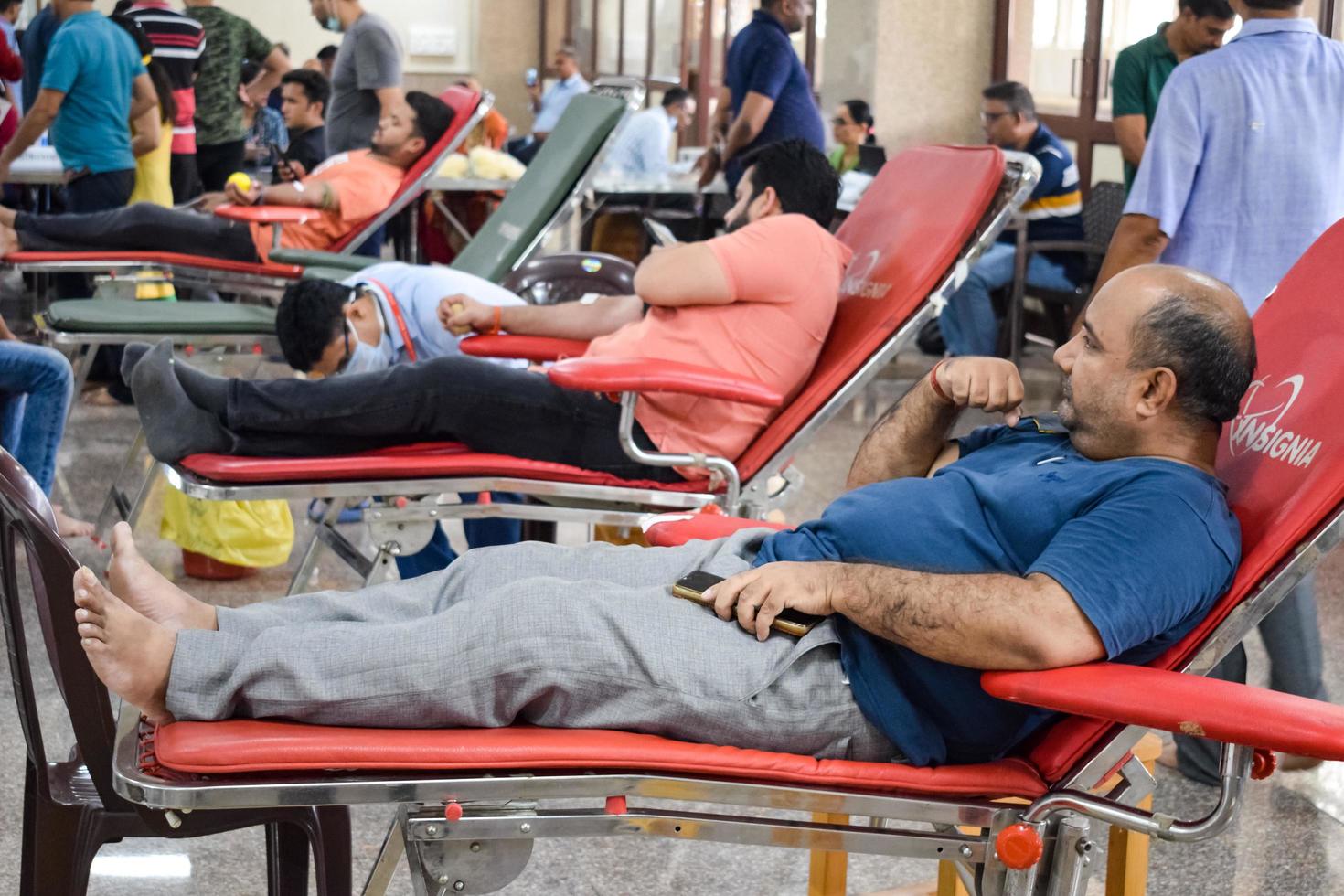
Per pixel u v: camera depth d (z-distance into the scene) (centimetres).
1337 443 167
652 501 282
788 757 167
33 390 349
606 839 257
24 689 172
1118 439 178
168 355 262
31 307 733
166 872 239
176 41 684
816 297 291
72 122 584
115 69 583
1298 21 308
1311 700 146
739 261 287
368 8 1355
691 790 162
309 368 338
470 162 712
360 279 355
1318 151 309
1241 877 245
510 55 1388
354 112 602
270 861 193
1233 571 165
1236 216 311
